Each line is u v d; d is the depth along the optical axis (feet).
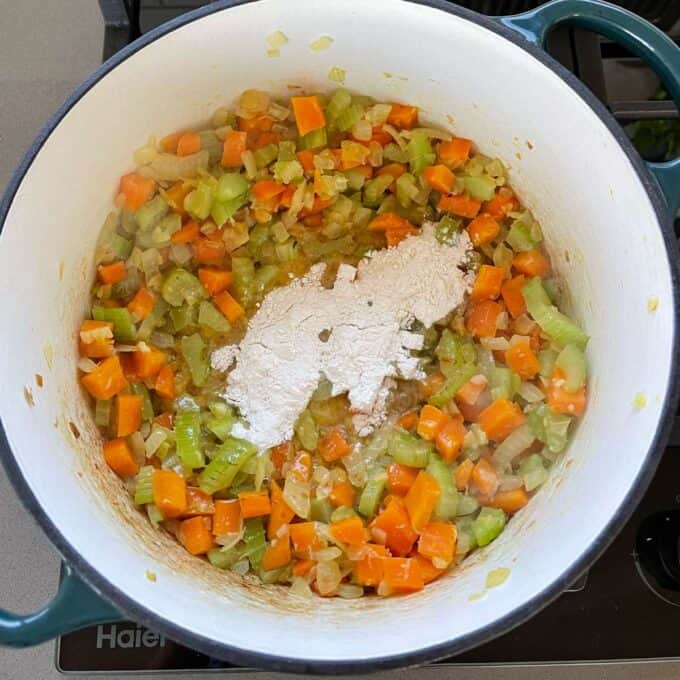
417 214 1.36
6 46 1.54
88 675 1.26
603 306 1.23
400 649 0.95
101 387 1.23
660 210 1.06
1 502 1.36
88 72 1.53
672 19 1.50
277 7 1.10
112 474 1.23
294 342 1.29
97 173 1.20
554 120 1.17
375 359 1.29
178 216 1.30
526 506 1.24
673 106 1.35
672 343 1.03
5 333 1.05
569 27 1.30
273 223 1.33
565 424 1.25
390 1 1.09
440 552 1.19
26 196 1.06
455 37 1.13
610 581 1.26
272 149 1.32
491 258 1.35
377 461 1.27
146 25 1.39
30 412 1.08
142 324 1.28
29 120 1.50
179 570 1.14
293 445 1.27
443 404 1.28
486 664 1.24
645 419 1.05
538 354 1.31
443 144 1.34
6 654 1.31
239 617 1.06
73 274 1.22
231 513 1.22
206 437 1.26
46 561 1.34
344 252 1.35
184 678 1.29
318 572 1.20
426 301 1.31
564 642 1.25
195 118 1.28
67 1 1.55
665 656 1.25
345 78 1.27
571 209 1.25
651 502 1.27
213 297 1.31
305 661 0.93
